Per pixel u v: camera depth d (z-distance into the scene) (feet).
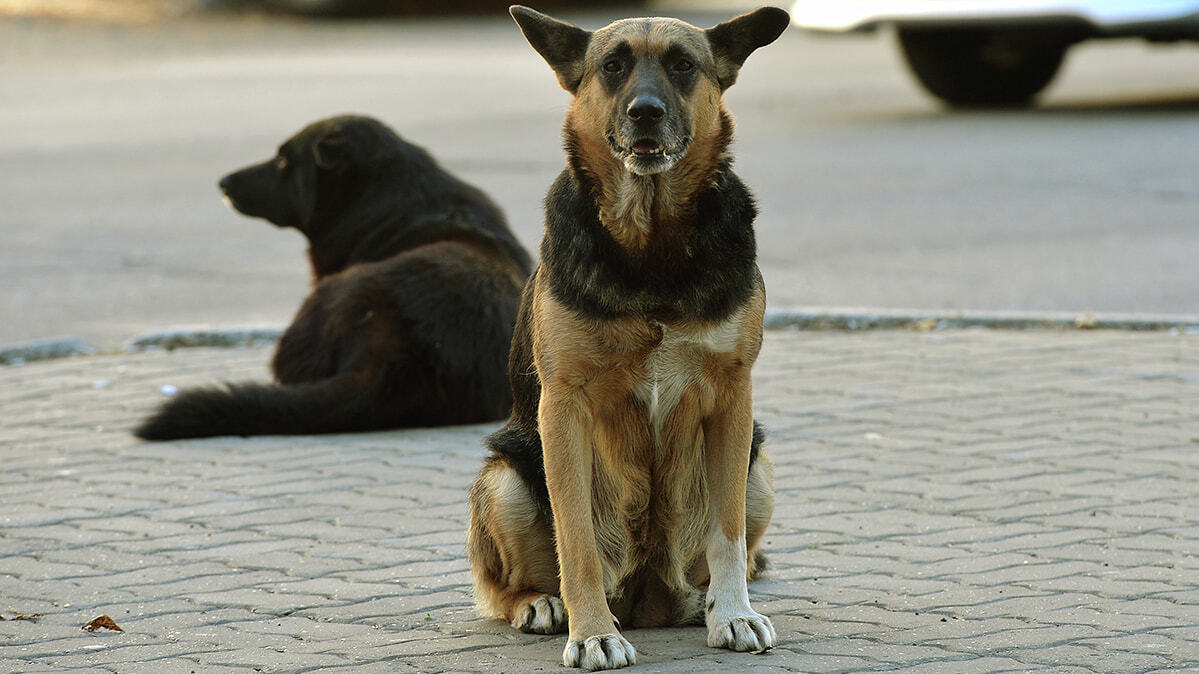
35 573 27.50
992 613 24.29
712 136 24.26
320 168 41.63
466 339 38.14
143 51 134.72
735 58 26.18
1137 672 21.31
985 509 30.27
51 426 38.68
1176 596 24.81
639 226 23.02
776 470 33.60
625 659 22.29
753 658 22.56
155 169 79.87
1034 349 43.98
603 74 24.52
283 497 32.22
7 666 22.67
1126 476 32.07
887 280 52.85
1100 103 95.35
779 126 89.92
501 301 38.93
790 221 63.21
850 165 75.46
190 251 61.21
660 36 24.62
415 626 24.62
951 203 65.72
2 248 61.67
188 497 32.32
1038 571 26.45
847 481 32.58
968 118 90.43
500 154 79.66
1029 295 50.29
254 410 37.32
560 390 23.24
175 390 42.06
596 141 24.09
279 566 27.76
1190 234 58.54
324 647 23.43
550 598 24.40
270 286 55.01
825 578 26.61
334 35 147.02
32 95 108.99
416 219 40.73
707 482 24.16
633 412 23.73
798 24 91.76
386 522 30.37
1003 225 61.16
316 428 37.63
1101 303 48.93
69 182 76.69
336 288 39.22
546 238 24.23
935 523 29.55
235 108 99.81
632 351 23.07
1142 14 79.97
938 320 47.39
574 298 23.08
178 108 100.83
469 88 107.04
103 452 36.17
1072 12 80.79
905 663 21.99
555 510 23.21
